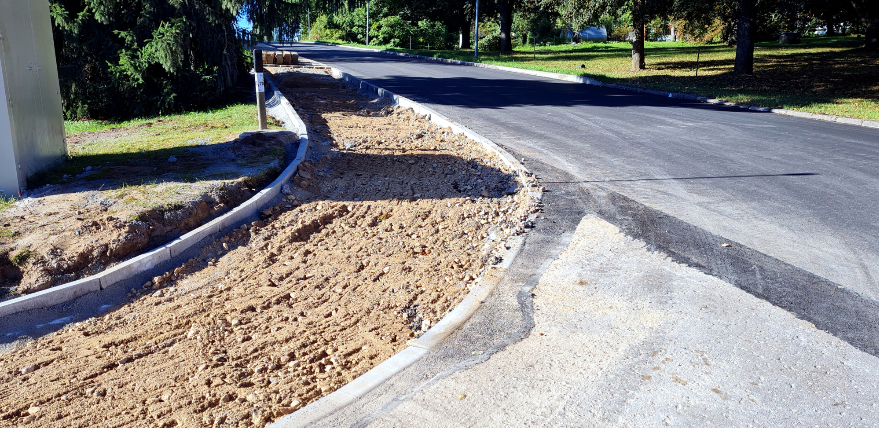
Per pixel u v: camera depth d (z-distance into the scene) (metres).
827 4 28.59
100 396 3.93
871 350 4.16
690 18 26.81
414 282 5.68
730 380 3.81
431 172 9.48
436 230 7.05
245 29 18.22
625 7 26.56
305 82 20.12
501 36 42.09
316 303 5.27
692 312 4.74
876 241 6.25
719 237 6.40
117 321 4.91
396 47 49.00
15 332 4.68
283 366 4.30
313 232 6.92
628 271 5.57
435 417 3.49
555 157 10.28
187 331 4.77
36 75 7.64
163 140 10.05
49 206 6.48
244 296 5.35
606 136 12.15
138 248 5.89
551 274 5.57
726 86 20.81
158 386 4.05
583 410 3.53
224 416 3.69
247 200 7.30
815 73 23.05
